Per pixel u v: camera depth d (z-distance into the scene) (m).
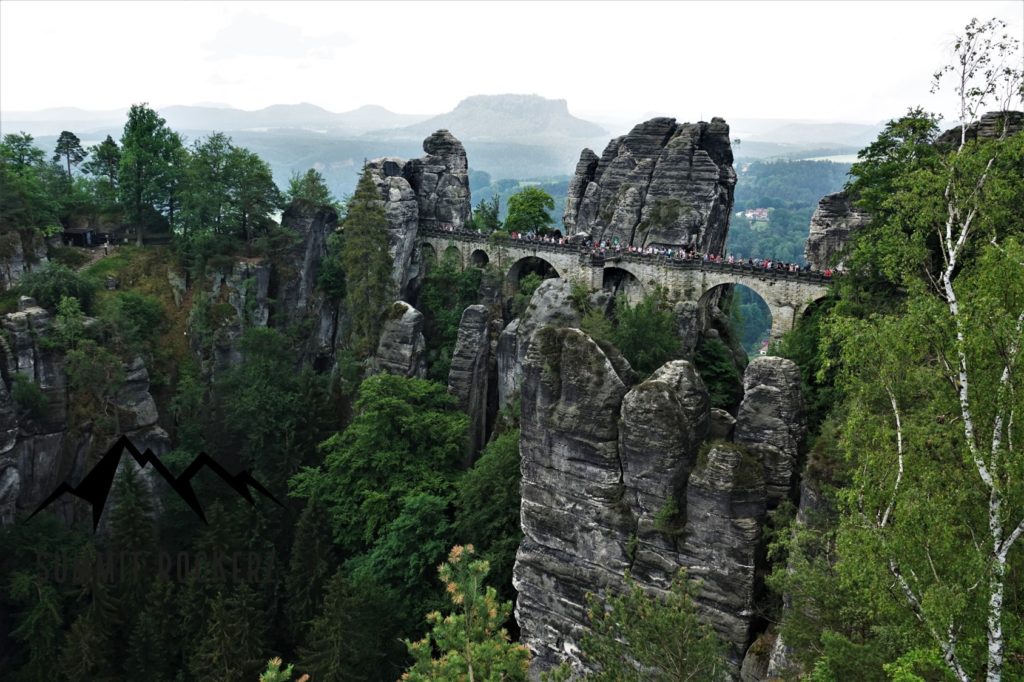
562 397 41.50
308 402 72.56
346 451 63.72
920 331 23.69
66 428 66.44
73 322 67.00
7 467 60.25
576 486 41.56
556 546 42.81
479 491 54.84
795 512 36.56
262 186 85.88
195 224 82.56
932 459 23.84
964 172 26.59
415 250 94.31
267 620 55.12
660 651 25.28
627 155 91.62
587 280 80.62
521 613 44.62
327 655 45.94
